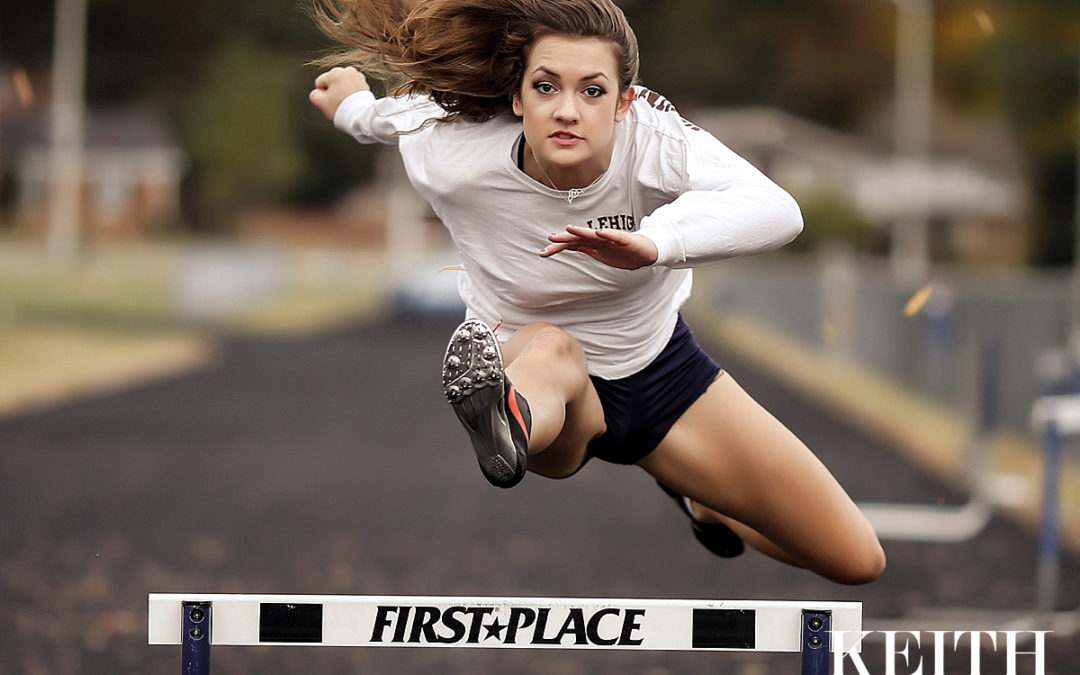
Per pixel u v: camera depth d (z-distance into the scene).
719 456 12.41
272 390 58.06
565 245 10.11
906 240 135.12
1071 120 124.19
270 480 34.72
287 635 10.16
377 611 10.16
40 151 199.50
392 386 60.69
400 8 11.76
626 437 12.52
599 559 25.70
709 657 19.75
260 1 199.50
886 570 25.06
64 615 21.05
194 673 10.11
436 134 11.68
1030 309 40.12
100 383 59.28
